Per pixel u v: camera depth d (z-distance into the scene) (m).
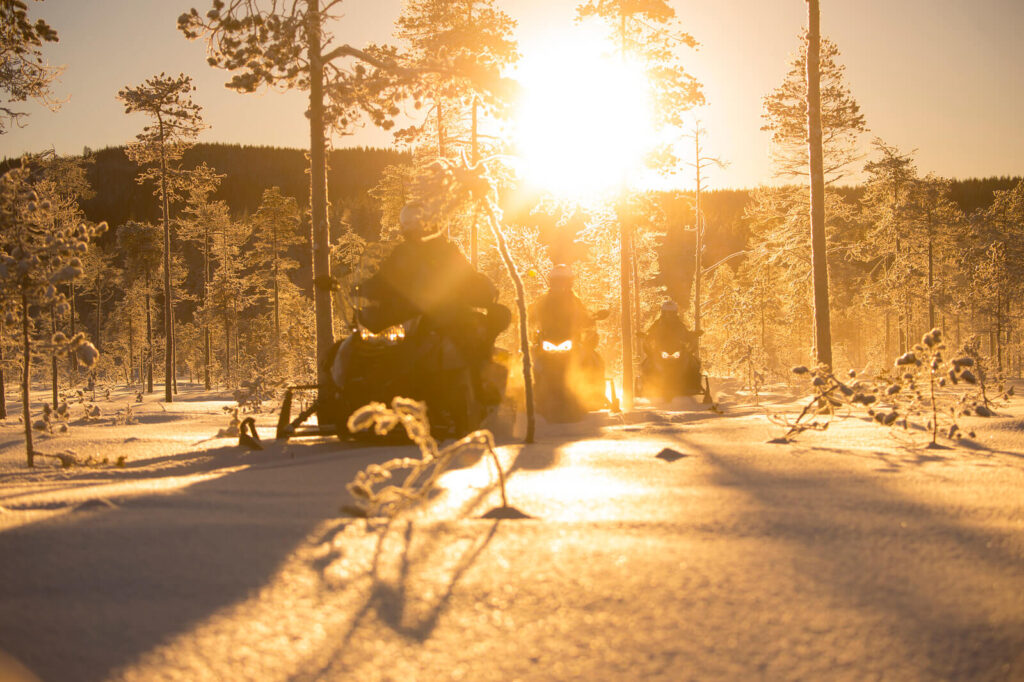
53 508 5.08
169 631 2.80
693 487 5.77
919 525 4.34
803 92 38.19
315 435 10.86
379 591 3.21
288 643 2.71
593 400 14.33
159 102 38.72
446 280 10.30
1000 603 3.07
